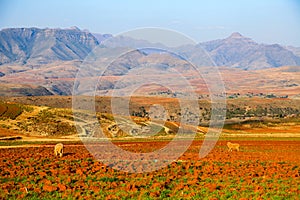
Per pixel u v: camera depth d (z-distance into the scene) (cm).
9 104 10119
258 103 18175
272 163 4225
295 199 2666
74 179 3231
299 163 4294
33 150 5275
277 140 7688
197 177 3406
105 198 2656
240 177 3409
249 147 6119
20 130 8681
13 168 3688
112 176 3369
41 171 3525
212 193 2822
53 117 9356
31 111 9781
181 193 2811
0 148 5638
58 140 7631
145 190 2873
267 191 2869
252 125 12812
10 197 2681
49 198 2666
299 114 16500
